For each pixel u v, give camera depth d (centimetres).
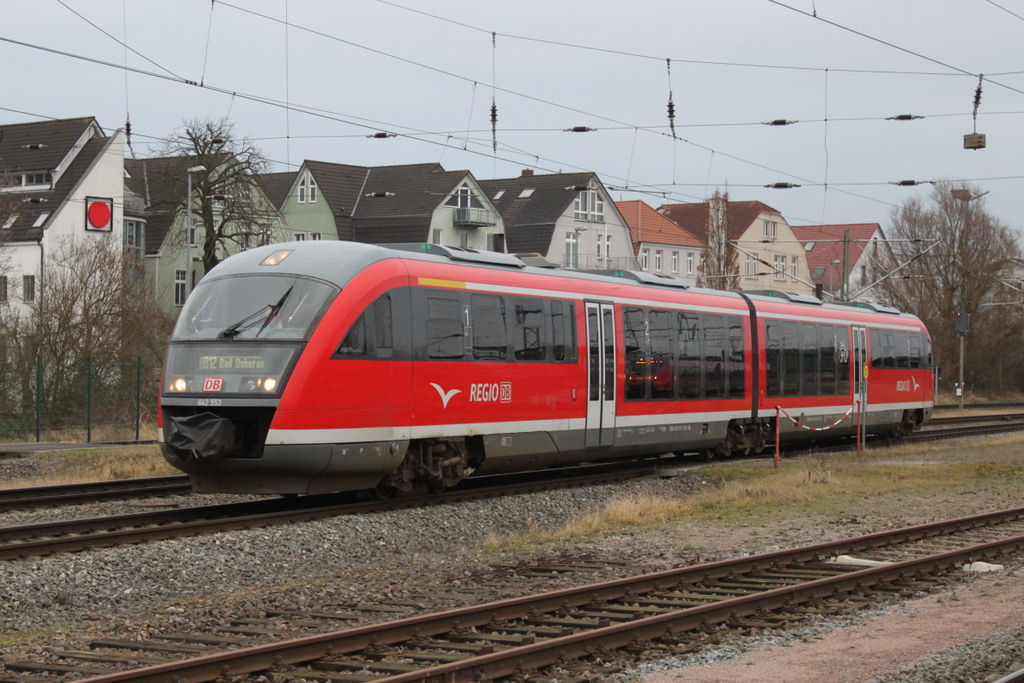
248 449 1463
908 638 870
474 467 1745
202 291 1548
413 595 1066
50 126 5744
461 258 1733
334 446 1469
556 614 962
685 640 868
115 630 925
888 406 3064
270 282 1511
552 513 1680
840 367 2820
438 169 6925
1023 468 2286
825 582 1038
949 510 1700
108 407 3322
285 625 934
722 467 2262
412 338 1586
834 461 2455
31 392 3253
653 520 1625
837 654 820
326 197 6731
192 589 1097
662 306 2172
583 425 1931
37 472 2442
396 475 1603
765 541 1414
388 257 1591
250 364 1449
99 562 1101
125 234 6262
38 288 3612
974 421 4188
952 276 6681
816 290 4075
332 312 1482
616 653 828
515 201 7200
